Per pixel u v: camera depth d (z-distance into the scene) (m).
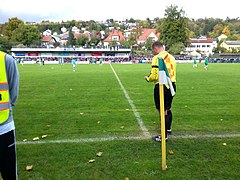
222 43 118.69
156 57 5.51
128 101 10.77
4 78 2.84
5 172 3.02
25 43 101.62
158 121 7.48
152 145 5.49
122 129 6.70
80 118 7.90
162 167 4.31
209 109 9.09
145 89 14.55
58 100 11.11
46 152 5.12
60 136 6.14
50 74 26.19
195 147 5.34
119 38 120.69
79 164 4.57
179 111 8.77
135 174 4.19
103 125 7.09
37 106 9.80
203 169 4.35
